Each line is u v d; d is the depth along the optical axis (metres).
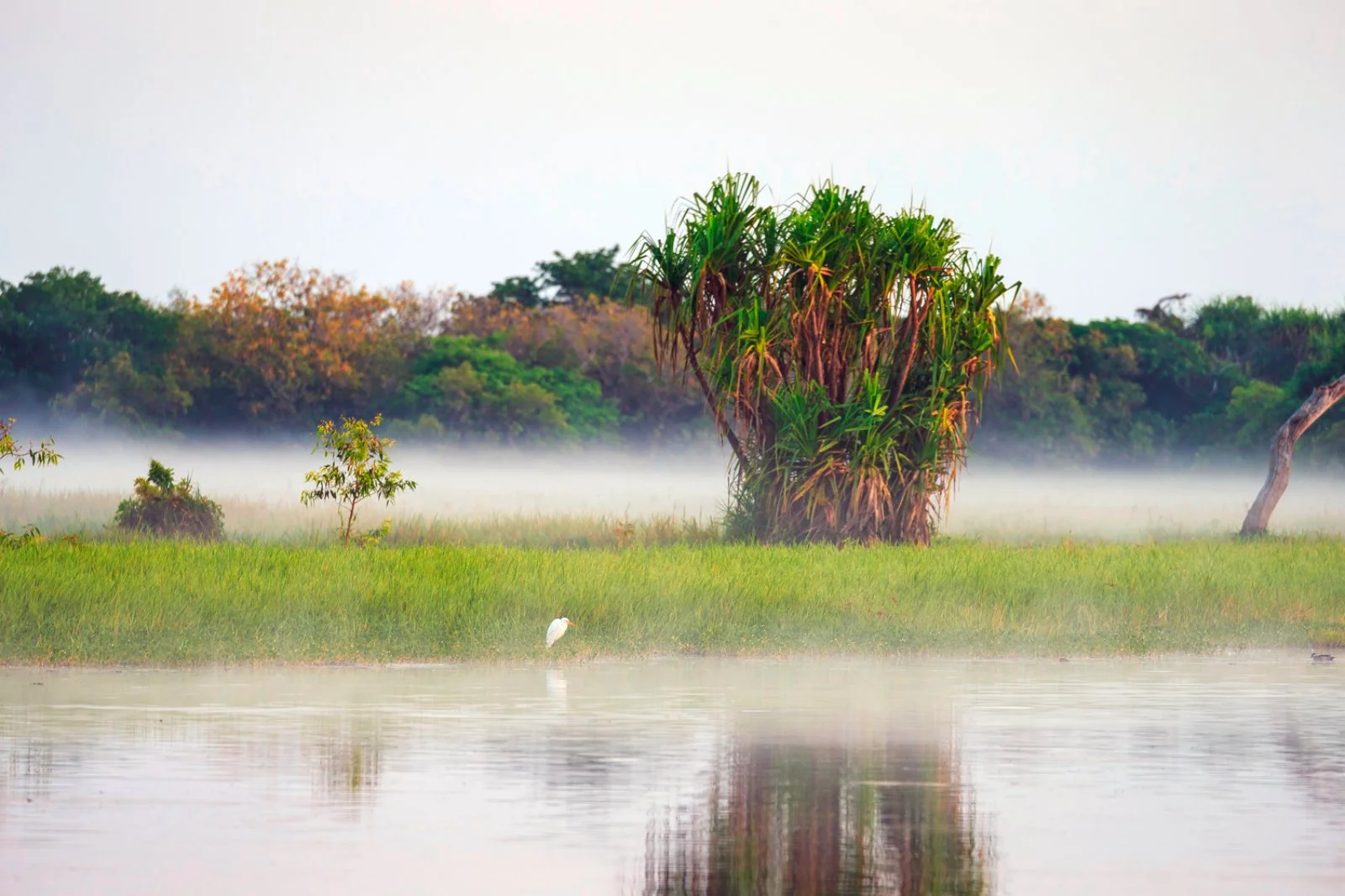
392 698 55.09
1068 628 73.25
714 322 113.62
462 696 55.72
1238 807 38.62
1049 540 125.56
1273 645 72.31
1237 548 105.00
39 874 31.98
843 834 35.97
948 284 113.19
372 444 105.00
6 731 47.56
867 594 76.19
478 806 38.25
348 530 104.12
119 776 41.19
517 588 72.88
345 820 36.81
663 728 49.09
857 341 112.81
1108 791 40.41
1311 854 34.22
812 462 110.38
